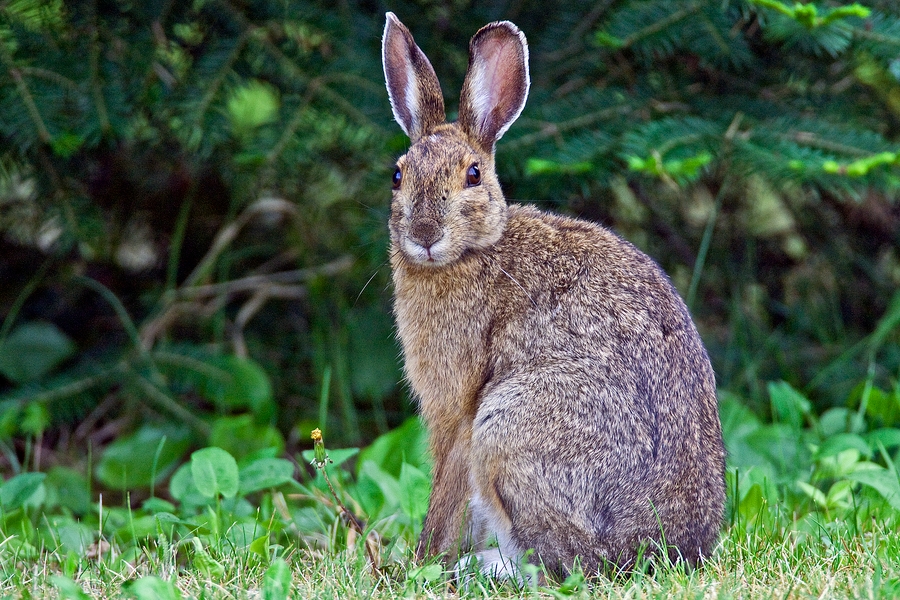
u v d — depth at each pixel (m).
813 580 6.85
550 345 7.89
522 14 11.36
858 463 9.65
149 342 12.34
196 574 7.33
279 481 8.66
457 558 8.02
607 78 11.09
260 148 10.54
